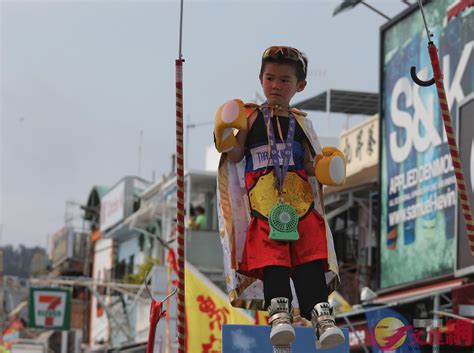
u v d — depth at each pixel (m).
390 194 30.00
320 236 8.47
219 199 8.70
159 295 32.53
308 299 8.30
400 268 29.03
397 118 29.88
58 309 54.25
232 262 8.52
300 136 8.76
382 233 30.28
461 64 26.45
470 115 22.80
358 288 38.12
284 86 8.74
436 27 27.95
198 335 23.36
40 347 47.72
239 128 8.41
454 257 24.16
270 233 8.26
